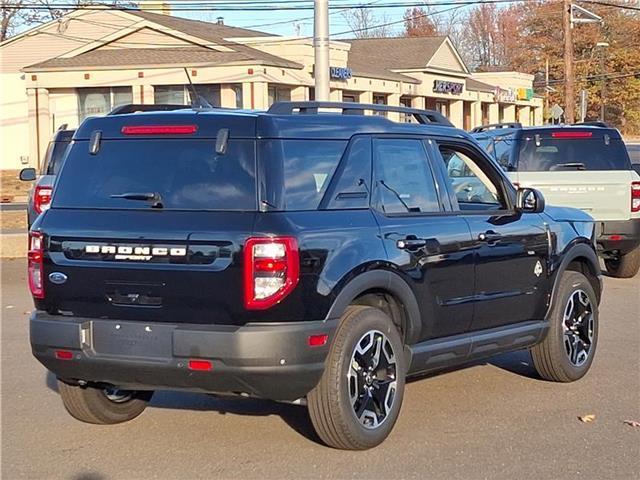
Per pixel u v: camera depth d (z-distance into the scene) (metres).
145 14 43.56
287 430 6.91
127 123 6.43
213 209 5.98
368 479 5.84
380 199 6.64
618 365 8.99
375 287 6.34
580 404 7.61
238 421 7.17
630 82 89.12
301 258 5.83
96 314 6.20
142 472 6.05
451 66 51.81
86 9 45.19
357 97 44.25
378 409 6.43
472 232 7.21
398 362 6.53
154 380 6.03
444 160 7.46
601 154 14.16
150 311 6.02
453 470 6.00
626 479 5.84
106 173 6.39
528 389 8.11
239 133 6.09
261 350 5.71
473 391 8.04
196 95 8.62
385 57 49.75
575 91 87.12
